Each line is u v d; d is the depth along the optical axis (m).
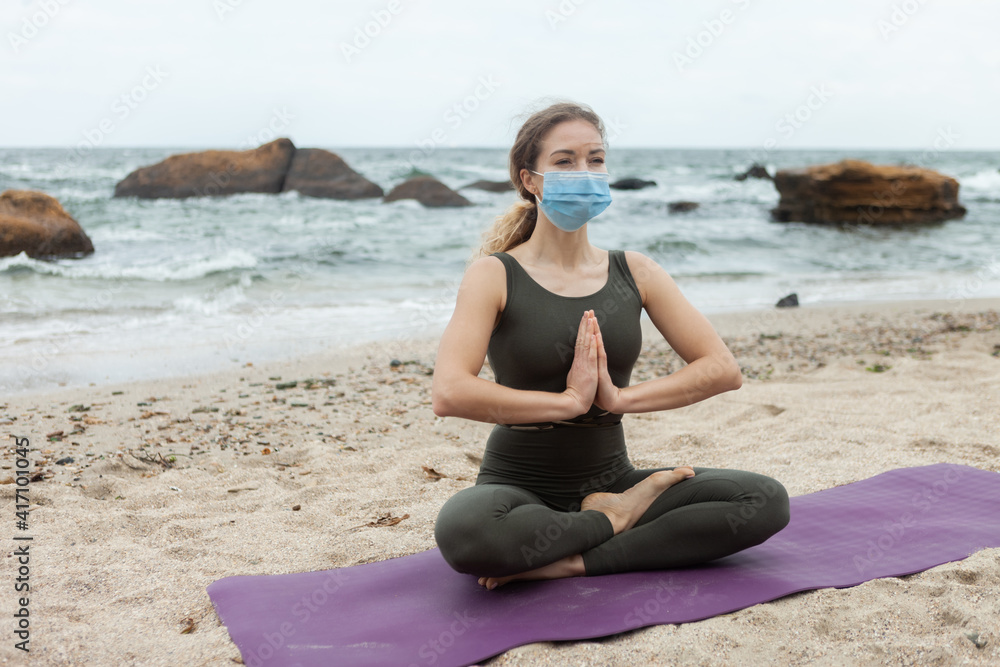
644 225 22.44
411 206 22.94
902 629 2.21
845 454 4.18
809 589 2.46
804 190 22.94
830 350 7.78
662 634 2.18
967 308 10.61
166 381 6.37
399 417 5.45
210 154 23.34
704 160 69.62
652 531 2.55
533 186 2.61
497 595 2.47
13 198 13.07
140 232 16.81
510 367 2.53
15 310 9.22
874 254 17.42
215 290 11.08
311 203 23.00
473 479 4.05
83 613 2.50
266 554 3.04
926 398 5.28
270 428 5.09
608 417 2.62
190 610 2.54
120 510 3.59
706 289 12.89
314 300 10.64
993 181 35.97
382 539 3.14
